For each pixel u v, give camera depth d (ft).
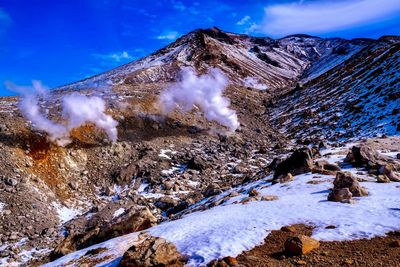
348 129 225.15
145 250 50.96
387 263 42.24
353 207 66.18
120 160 188.65
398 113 209.67
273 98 417.90
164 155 200.13
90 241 90.53
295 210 69.00
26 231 120.26
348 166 114.01
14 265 99.71
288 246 49.14
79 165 173.99
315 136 239.71
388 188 79.77
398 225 53.93
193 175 176.76
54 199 145.28
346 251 47.52
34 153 163.43
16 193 135.64
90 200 153.48
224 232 60.08
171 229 69.36
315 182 93.50
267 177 129.59
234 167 188.85
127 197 152.05
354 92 300.61
